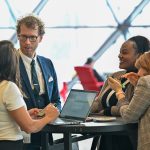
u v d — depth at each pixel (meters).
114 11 13.22
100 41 13.42
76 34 13.65
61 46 13.73
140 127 3.68
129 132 3.82
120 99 3.97
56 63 13.73
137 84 3.69
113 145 4.38
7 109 3.22
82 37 13.62
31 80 4.26
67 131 3.61
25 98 4.17
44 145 3.97
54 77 4.52
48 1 13.62
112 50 13.30
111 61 13.29
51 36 13.72
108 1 13.25
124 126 3.74
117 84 4.10
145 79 3.64
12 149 3.24
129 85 4.23
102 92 4.61
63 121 3.83
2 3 13.87
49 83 4.39
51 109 3.54
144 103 3.63
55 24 13.70
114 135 4.33
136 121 3.76
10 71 3.28
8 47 3.30
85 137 4.19
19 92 3.27
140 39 4.43
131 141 3.88
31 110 3.80
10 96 3.21
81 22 13.58
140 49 4.40
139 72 3.89
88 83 11.11
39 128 3.39
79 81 12.49
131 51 4.39
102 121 3.88
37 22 4.25
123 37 13.18
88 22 13.52
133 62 4.41
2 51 3.27
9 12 13.87
